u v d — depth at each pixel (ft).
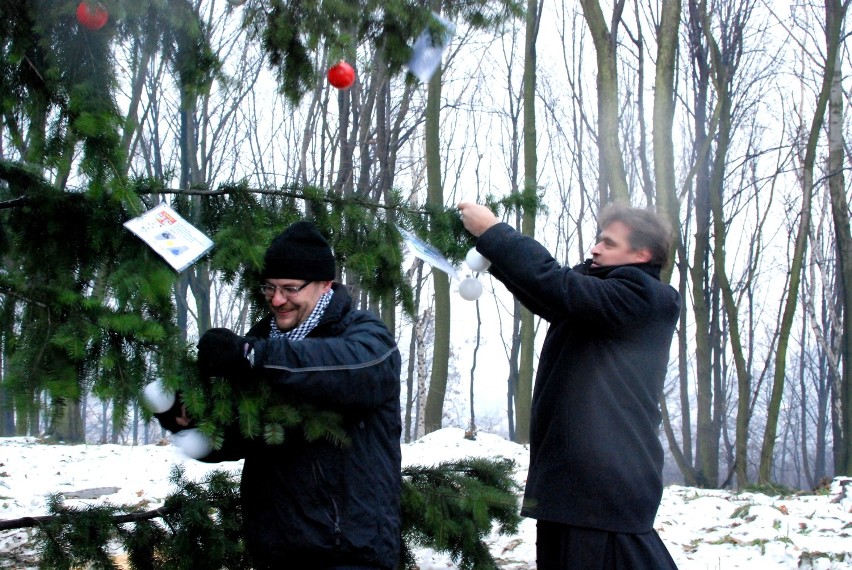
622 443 9.68
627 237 10.41
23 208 10.93
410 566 13.03
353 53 13.12
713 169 58.49
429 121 53.83
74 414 46.03
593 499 9.56
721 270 55.31
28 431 8.13
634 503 9.60
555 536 10.00
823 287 81.82
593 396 9.78
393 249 12.85
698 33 63.46
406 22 13.62
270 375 8.70
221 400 8.95
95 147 10.10
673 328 10.25
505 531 13.47
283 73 14.17
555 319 10.50
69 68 10.51
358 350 8.89
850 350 57.00
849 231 57.98
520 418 60.70
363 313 9.61
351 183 61.72
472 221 10.41
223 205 12.50
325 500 8.86
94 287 10.20
